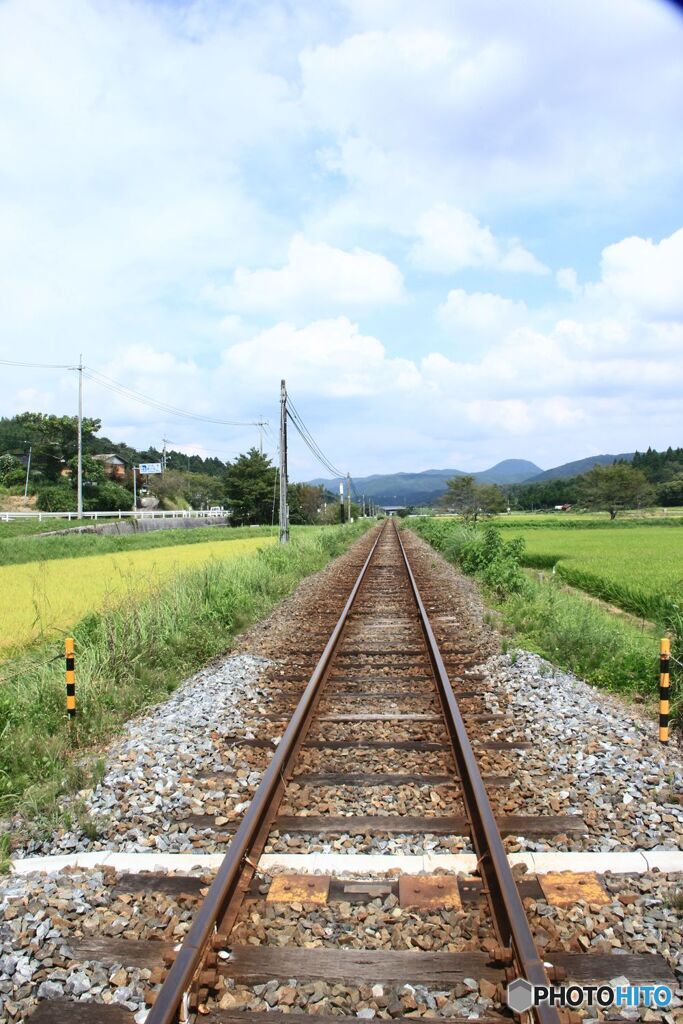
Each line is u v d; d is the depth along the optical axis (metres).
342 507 85.56
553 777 5.65
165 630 10.77
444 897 3.90
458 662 9.68
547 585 16.64
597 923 3.67
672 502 106.62
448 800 5.24
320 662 8.90
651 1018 3.08
